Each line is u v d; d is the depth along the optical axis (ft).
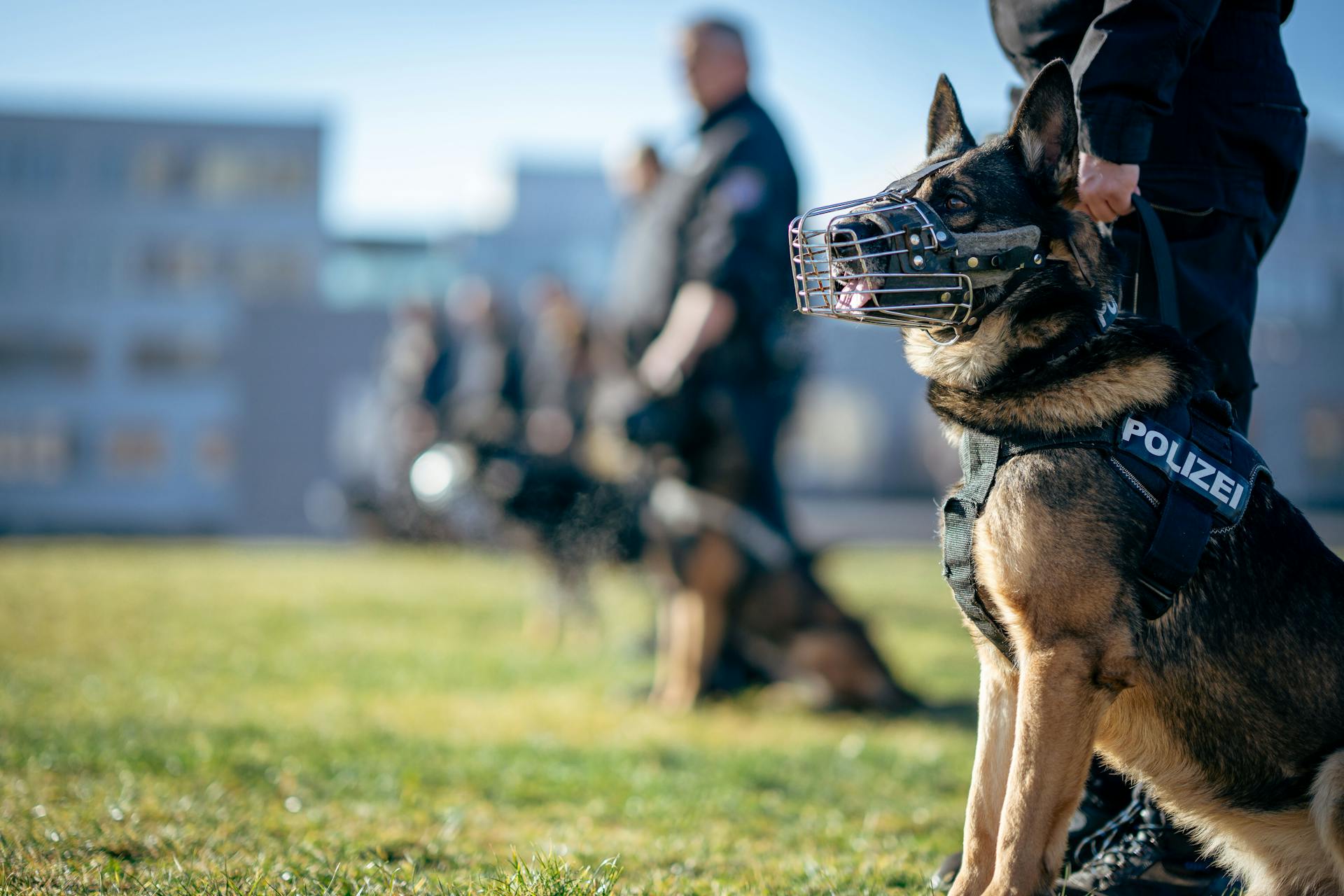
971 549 7.75
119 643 23.63
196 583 38.81
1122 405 7.61
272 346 91.81
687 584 18.88
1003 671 8.05
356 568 48.47
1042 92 8.09
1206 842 8.25
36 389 141.08
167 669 20.36
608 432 20.01
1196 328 8.72
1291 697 7.53
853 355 93.81
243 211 142.20
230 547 70.59
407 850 9.36
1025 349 7.89
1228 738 7.61
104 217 141.90
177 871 8.16
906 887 8.68
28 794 10.64
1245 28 8.70
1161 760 7.84
